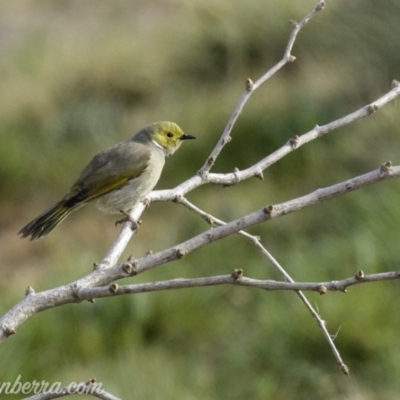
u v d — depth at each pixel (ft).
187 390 36.04
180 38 61.67
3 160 55.06
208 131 51.83
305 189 47.03
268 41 58.18
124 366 37.32
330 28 54.80
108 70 62.44
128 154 30.40
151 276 40.47
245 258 41.70
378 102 23.25
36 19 76.69
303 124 49.90
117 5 76.59
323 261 40.70
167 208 47.83
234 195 47.42
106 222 50.03
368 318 37.35
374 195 43.65
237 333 38.24
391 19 52.90
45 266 46.83
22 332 38.19
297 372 36.32
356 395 35.50
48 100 61.26
